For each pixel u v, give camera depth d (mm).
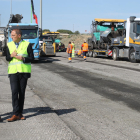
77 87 9047
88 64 18000
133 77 11352
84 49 21641
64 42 74188
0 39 31172
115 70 14070
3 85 9148
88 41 29172
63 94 7859
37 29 19938
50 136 4148
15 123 4809
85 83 9898
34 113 5492
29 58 4941
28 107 6012
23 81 4973
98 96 7559
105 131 4551
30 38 19703
